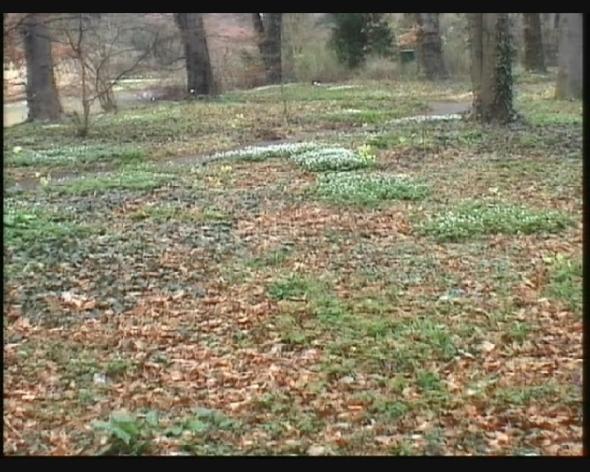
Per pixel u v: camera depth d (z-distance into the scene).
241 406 7.44
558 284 10.34
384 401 7.36
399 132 23.69
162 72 43.31
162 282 11.05
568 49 29.97
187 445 6.67
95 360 8.67
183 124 28.77
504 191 15.74
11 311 10.04
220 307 10.10
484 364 8.16
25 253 12.07
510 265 11.30
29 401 7.75
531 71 44.22
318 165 18.78
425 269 11.28
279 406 7.39
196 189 16.91
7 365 8.58
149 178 18.00
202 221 14.12
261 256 12.06
